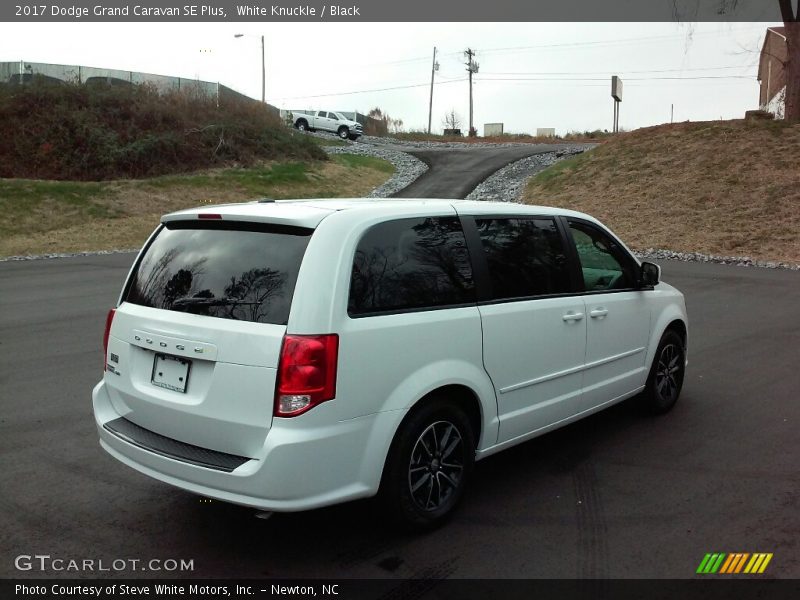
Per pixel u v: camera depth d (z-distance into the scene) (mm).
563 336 4559
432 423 3736
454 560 3504
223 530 3850
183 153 30781
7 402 6109
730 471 4617
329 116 48188
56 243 19766
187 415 3467
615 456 4898
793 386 6617
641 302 5375
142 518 3990
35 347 8203
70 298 11672
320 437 3230
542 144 48875
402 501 3613
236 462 3295
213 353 3371
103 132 29438
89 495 4281
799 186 21953
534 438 4949
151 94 33750
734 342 8461
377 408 3443
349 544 3680
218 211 3754
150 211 24641
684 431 5414
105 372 4086
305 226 3439
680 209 22109
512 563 3469
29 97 29703
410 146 47219
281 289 3342
